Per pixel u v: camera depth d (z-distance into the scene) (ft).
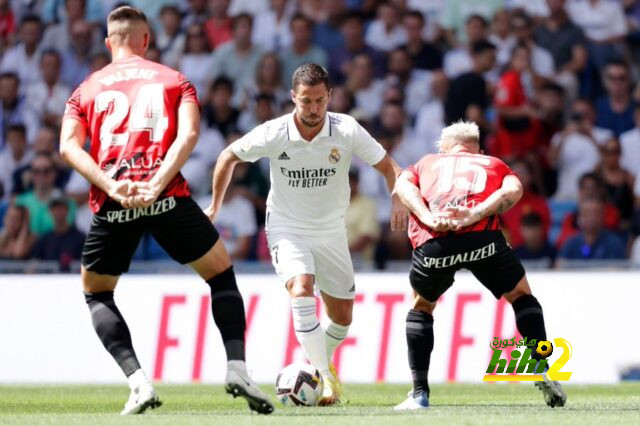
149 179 57.98
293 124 72.74
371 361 123.03
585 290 122.01
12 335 135.44
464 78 164.76
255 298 127.34
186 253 59.52
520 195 65.82
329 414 61.00
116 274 60.90
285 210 75.82
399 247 155.63
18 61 183.83
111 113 59.21
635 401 77.77
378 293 124.36
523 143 162.71
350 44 176.14
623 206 155.33
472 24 169.99
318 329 73.00
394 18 177.27
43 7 186.29
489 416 57.72
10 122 180.04
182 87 60.23
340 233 76.33
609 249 148.25
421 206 65.67
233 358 58.18
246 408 73.26
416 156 166.61
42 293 135.74
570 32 171.63
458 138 70.79
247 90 174.50
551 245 154.71
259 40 178.91
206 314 128.36
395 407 67.62
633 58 172.96
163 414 62.28
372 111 170.60
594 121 165.89
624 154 163.53
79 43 183.62
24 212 164.66
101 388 113.91
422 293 67.46
